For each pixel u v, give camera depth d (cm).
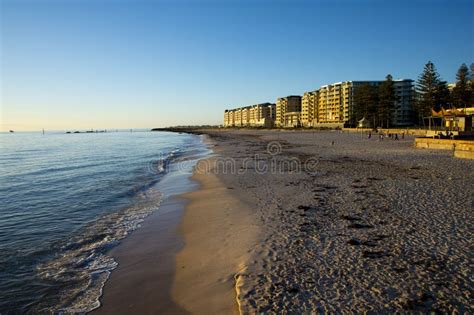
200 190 1426
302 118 13950
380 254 626
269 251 665
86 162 2786
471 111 5200
